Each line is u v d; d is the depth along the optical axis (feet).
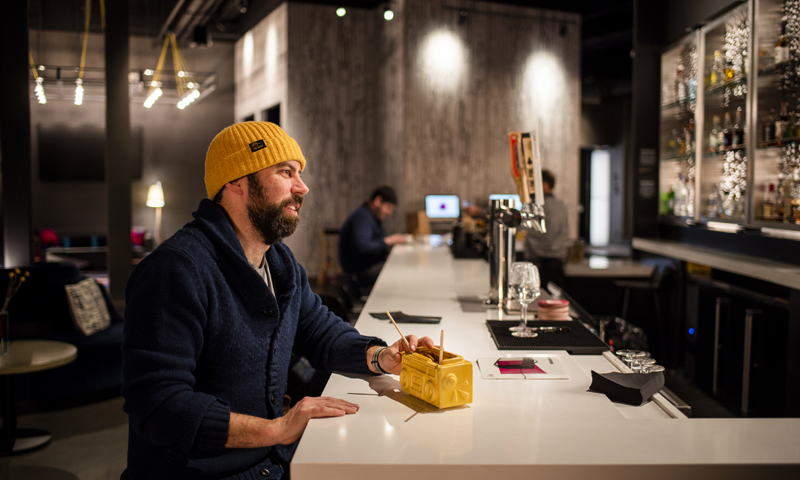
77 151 32.55
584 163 40.78
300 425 3.64
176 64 32.89
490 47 26.35
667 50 16.01
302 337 5.01
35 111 32.04
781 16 11.21
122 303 19.13
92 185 33.09
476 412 3.83
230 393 4.05
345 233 16.37
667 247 14.53
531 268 6.03
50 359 9.87
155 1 33.04
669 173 16.53
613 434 3.33
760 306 10.56
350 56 28.43
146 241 32.24
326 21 28.04
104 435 10.89
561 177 27.66
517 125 26.86
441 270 11.51
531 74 26.94
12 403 10.23
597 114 37.45
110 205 19.02
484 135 26.48
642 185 16.93
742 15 12.35
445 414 3.77
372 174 29.09
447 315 7.22
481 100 26.35
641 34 16.60
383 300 8.25
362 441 3.27
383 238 16.93
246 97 33.55
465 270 11.51
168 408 3.49
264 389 4.21
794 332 9.51
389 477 2.95
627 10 27.55
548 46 27.12
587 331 6.10
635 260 17.31
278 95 28.68
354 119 28.68
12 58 14.67
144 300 3.68
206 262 3.92
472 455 3.05
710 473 2.91
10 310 13.12
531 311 7.38
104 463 9.73
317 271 28.68
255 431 3.59
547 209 15.28
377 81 28.35
